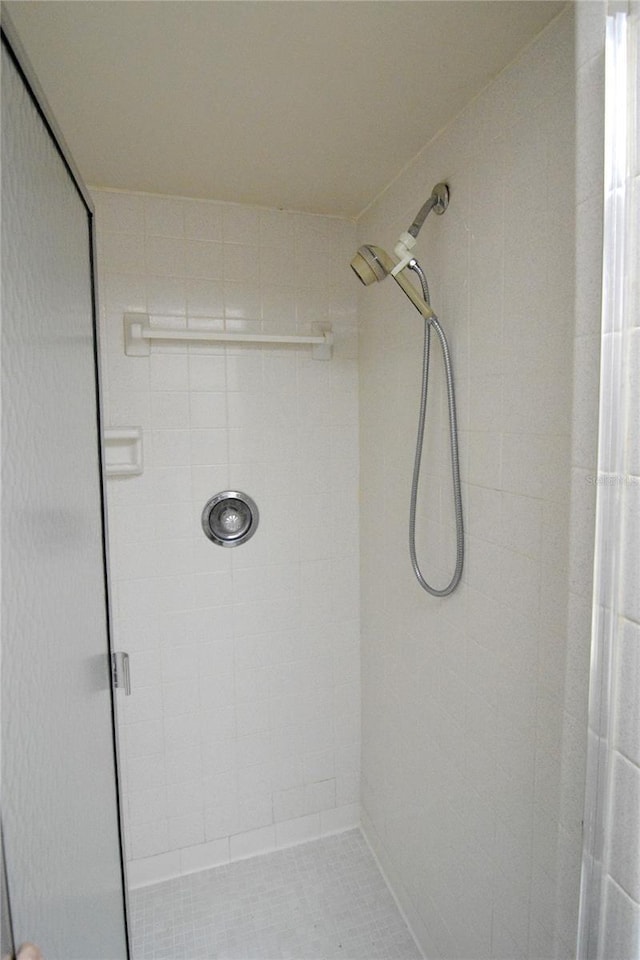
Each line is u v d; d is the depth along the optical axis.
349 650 1.79
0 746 0.45
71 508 0.76
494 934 1.06
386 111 1.07
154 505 1.54
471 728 1.12
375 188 1.44
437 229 1.16
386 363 1.48
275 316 1.60
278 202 1.53
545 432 0.86
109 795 0.99
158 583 1.56
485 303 1.00
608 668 0.53
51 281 0.68
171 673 1.60
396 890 1.56
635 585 0.49
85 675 0.83
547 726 0.88
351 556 1.76
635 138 0.47
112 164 1.30
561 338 0.81
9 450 0.50
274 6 0.78
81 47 0.87
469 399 1.07
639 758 0.50
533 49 0.85
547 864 0.89
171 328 1.50
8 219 0.50
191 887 1.61
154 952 1.41
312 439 1.68
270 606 1.68
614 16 0.47
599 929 0.56
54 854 0.62
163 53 0.89
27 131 0.57
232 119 1.10
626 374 0.49
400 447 1.41
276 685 1.71
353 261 1.18
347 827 1.83
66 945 0.65
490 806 1.06
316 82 0.98
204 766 1.66
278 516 1.67
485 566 1.04
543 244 0.85
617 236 0.49
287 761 1.75
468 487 1.08
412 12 0.80
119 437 1.43
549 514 0.86
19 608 0.51
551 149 0.82
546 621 0.87
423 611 1.32
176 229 1.49
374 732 1.70
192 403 1.54
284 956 1.39
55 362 0.69
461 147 1.07
